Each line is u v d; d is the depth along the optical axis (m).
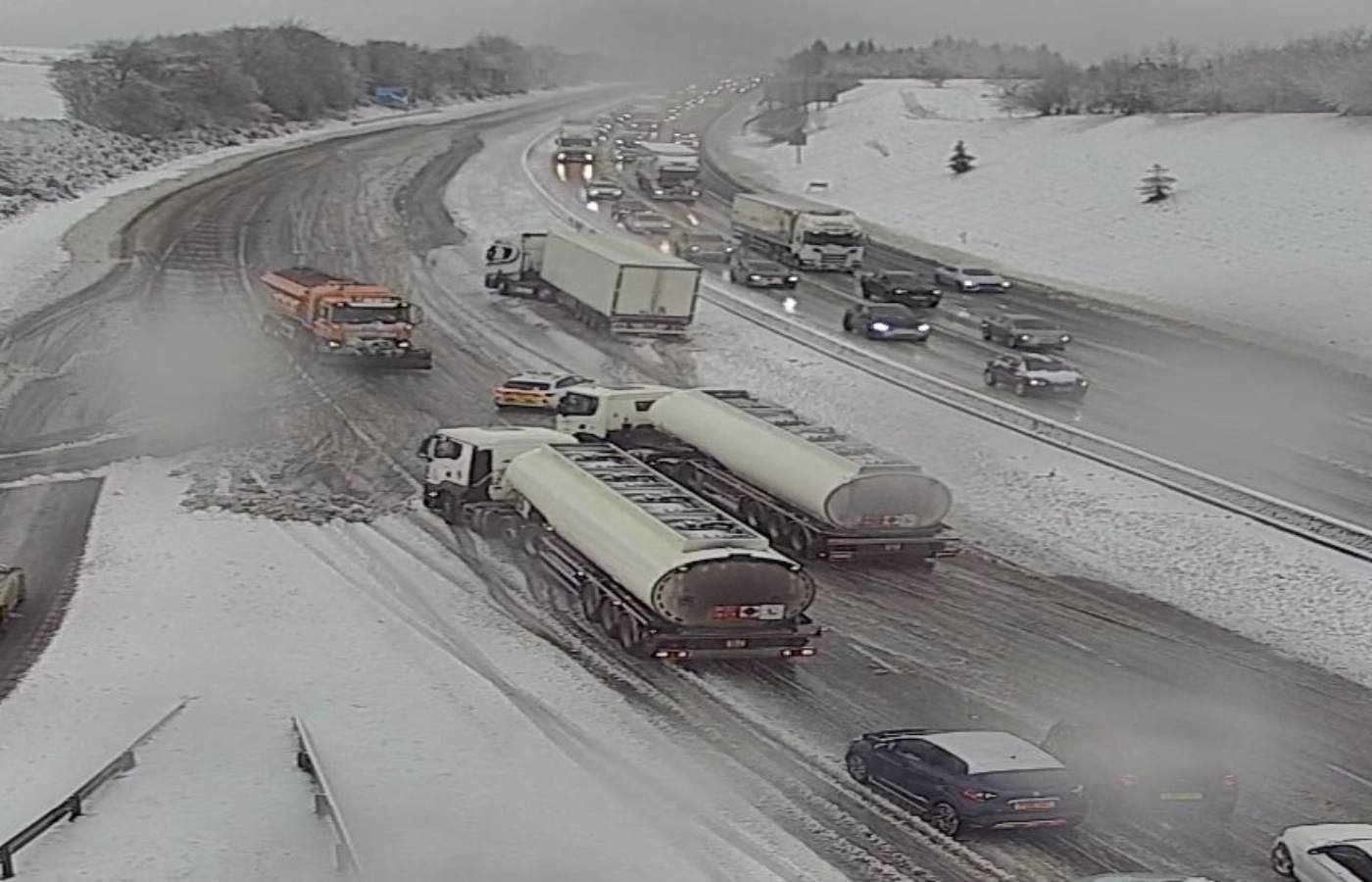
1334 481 36.56
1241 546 31.84
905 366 49.50
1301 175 71.31
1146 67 102.75
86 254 64.75
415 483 35.59
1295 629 27.61
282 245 70.69
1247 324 56.44
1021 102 112.25
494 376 47.50
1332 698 24.39
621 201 87.50
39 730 20.98
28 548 29.78
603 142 119.88
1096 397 45.53
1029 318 53.41
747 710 22.70
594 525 26.03
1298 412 43.94
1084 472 37.22
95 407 41.59
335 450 38.25
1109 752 19.73
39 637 24.88
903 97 128.25
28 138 87.31
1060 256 71.81
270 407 42.44
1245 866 18.19
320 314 47.47
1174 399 45.38
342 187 90.12
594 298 54.62
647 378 47.41
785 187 99.12
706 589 23.70
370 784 19.17
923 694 23.66
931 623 27.23
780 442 31.44
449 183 94.38
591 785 19.56
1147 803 19.39
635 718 22.12
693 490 34.19
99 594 27.11
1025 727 22.28
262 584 27.88
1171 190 74.81
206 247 68.81
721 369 48.97
